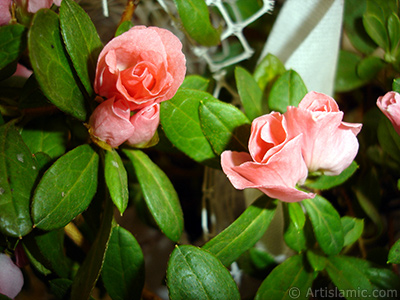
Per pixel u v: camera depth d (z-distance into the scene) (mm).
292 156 193
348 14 293
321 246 232
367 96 318
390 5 273
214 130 223
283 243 290
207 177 318
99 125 202
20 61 233
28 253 224
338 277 241
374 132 295
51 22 196
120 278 227
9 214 193
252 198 295
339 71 303
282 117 199
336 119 193
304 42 275
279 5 312
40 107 229
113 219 226
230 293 206
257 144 203
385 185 293
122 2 293
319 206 235
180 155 342
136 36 194
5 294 220
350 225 246
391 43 274
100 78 198
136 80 193
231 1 300
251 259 282
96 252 212
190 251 204
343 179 234
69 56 204
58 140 231
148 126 206
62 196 201
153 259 356
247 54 289
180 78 198
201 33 245
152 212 226
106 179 209
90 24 210
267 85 267
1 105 227
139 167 231
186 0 236
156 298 250
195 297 201
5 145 202
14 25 207
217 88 304
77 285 214
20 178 200
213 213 319
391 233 293
